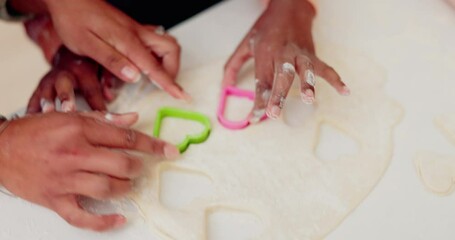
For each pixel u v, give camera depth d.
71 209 0.59
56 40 0.78
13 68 1.33
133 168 0.60
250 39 0.72
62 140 0.59
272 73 0.67
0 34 1.37
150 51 0.72
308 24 0.73
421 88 0.69
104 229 0.58
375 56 0.73
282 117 0.67
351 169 0.62
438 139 0.64
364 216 0.58
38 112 0.69
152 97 0.70
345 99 0.68
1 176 0.60
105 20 0.70
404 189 0.60
